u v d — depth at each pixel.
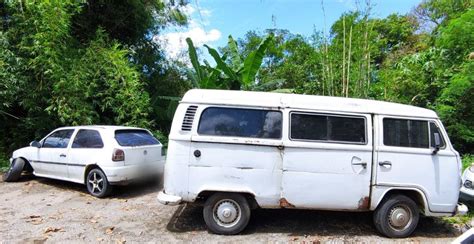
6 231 5.68
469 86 10.55
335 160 5.40
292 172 5.38
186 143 5.41
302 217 6.37
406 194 5.64
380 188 5.41
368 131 5.47
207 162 5.38
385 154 5.43
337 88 13.53
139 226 5.95
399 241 5.38
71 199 7.60
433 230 5.88
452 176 5.50
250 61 12.41
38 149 8.76
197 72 13.53
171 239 5.37
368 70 12.73
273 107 5.48
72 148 8.16
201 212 6.68
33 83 10.51
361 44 13.24
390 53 17.78
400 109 5.62
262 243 5.22
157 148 8.41
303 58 18.55
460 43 11.55
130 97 11.31
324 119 5.51
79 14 12.42
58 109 10.21
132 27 14.08
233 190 5.37
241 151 5.38
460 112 11.49
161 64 15.50
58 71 10.18
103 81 11.45
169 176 5.43
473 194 6.54
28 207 7.01
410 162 5.45
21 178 9.44
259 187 5.38
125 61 11.65
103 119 11.82
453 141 11.68
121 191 8.31
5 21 10.87
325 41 13.78
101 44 11.84
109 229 5.79
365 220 6.28
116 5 13.34
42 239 5.36
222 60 13.09
